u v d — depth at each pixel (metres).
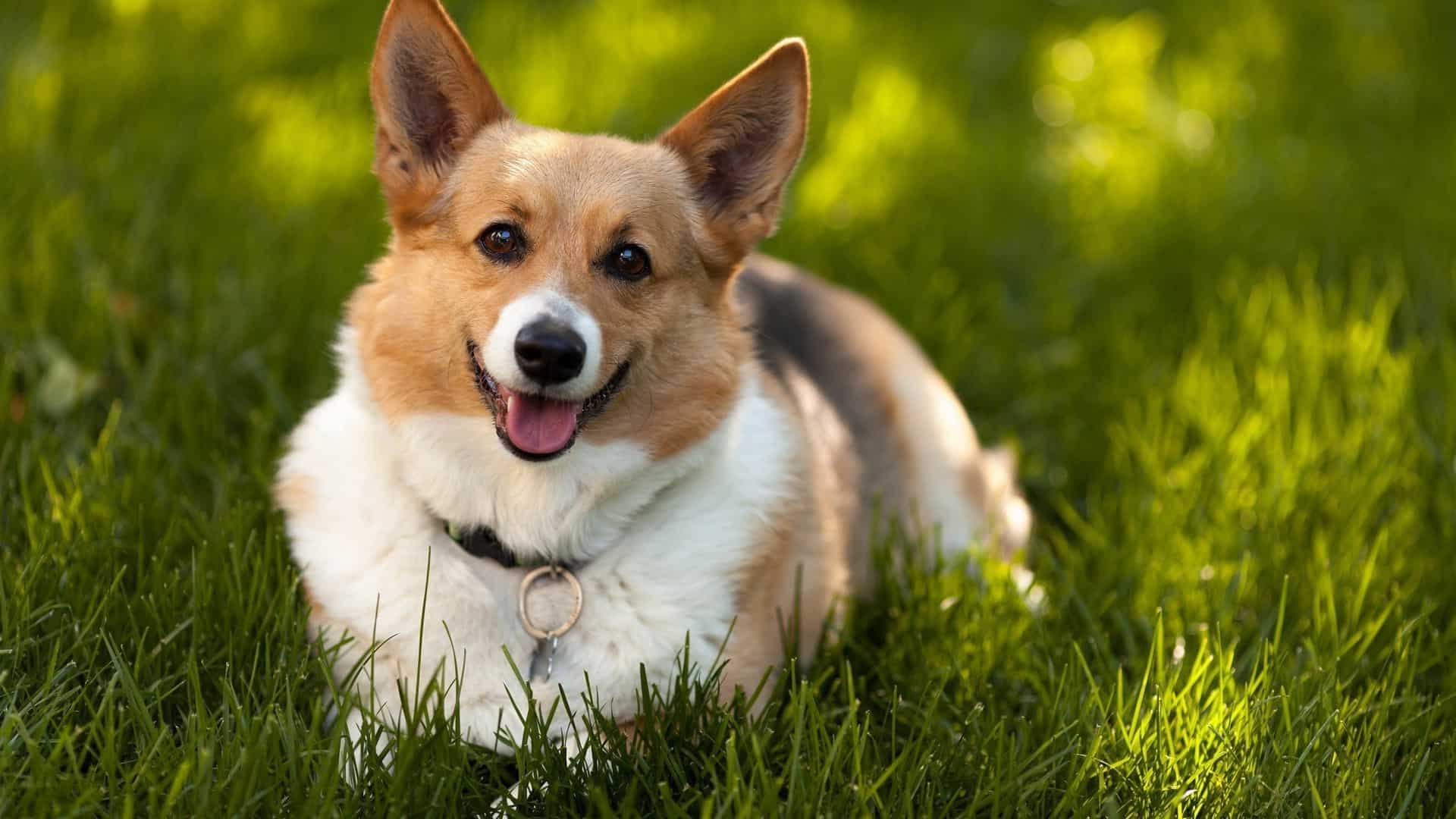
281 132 6.53
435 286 3.46
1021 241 6.73
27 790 2.76
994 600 3.99
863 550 4.37
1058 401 5.50
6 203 5.36
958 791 3.09
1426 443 4.71
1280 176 7.35
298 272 5.32
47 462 4.04
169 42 7.37
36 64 6.45
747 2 9.20
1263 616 4.02
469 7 8.62
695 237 3.67
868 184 6.93
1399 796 3.19
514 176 3.48
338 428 3.59
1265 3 9.92
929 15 9.92
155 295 5.14
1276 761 3.18
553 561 3.47
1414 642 3.80
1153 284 6.40
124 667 3.07
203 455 4.32
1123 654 3.93
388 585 3.38
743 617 3.51
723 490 3.58
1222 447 4.79
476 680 3.35
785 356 4.58
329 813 2.75
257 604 3.44
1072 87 8.40
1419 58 9.21
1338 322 5.69
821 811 2.91
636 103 7.47
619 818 2.92
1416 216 6.84
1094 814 3.04
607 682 3.39
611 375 3.40
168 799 2.71
